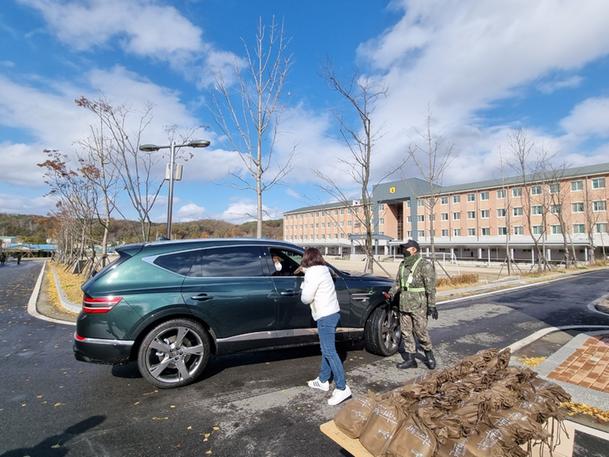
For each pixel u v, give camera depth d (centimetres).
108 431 310
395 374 451
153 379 394
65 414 343
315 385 403
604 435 299
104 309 382
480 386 241
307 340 471
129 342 384
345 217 7244
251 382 422
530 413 213
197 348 412
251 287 443
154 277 411
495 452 175
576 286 1655
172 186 1030
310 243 7988
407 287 478
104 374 455
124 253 421
